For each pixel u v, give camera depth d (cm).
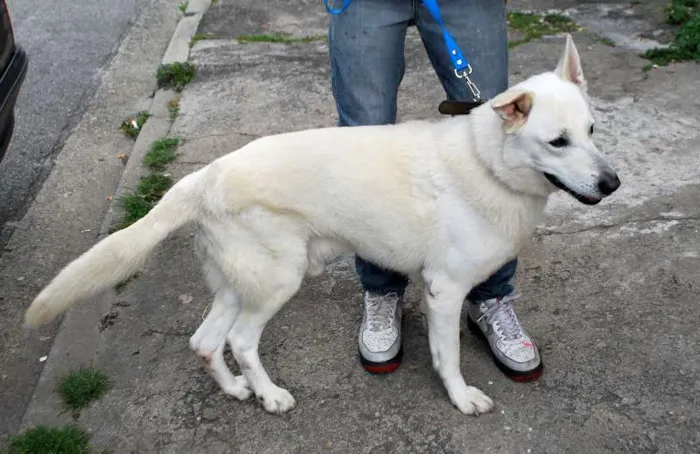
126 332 228
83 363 220
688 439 190
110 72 389
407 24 199
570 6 418
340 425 200
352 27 196
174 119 331
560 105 174
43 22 448
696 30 352
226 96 347
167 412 205
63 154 318
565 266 240
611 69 345
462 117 191
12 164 315
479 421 198
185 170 296
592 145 176
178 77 363
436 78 351
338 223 192
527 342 208
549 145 174
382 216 189
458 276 191
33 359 228
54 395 212
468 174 183
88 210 287
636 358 210
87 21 450
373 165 188
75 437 199
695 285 229
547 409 200
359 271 216
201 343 203
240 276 192
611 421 195
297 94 345
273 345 223
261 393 204
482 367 212
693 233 247
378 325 214
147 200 281
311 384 211
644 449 189
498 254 189
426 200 187
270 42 400
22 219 282
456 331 197
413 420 200
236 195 186
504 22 197
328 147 189
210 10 443
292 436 198
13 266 261
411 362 215
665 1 411
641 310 223
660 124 302
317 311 232
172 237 260
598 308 225
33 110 353
